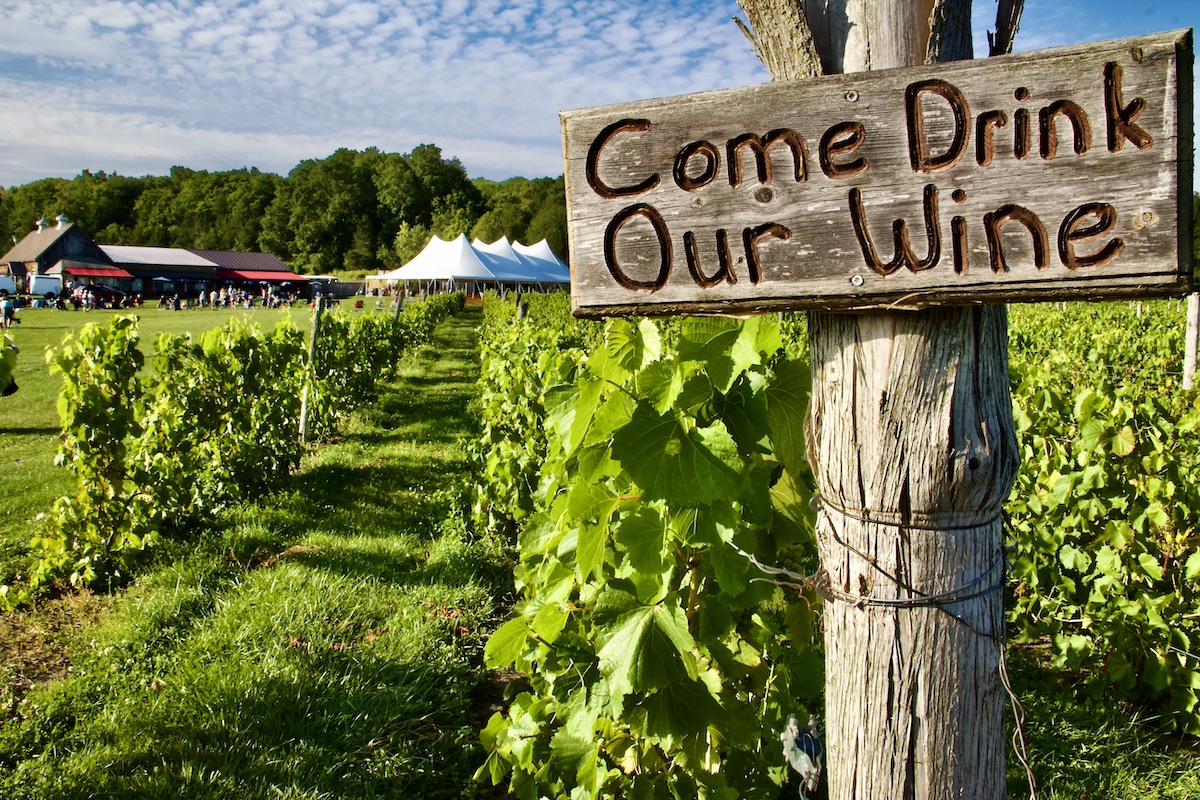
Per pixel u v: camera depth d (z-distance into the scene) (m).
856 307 1.15
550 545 2.46
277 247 96.94
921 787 1.21
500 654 2.39
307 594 4.23
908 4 1.16
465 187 102.31
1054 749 3.01
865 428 1.20
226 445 6.34
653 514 1.87
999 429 1.18
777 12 1.23
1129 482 3.62
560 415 2.38
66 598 4.57
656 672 1.82
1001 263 1.09
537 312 25.55
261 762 2.90
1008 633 4.02
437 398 12.41
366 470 7.46
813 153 1.14
